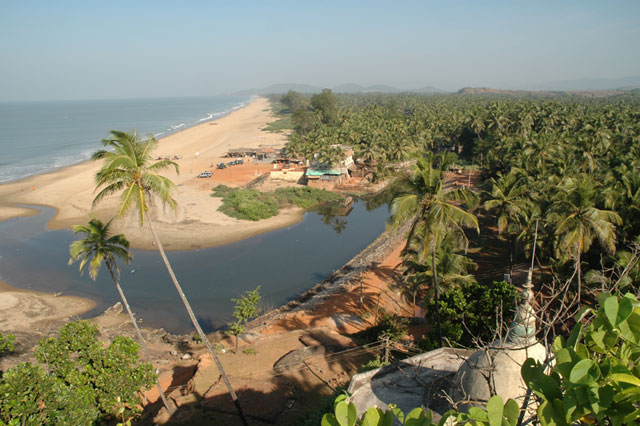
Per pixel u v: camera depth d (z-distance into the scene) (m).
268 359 28.12
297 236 57.78
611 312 4.95
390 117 142.00
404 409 13.48
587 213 26.69
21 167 100.12
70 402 16.09
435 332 26.31
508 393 11.43
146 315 37.81
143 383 21.38
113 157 18.52
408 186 23.30
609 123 91.00
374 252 49.03
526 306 11.63
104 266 47.09
